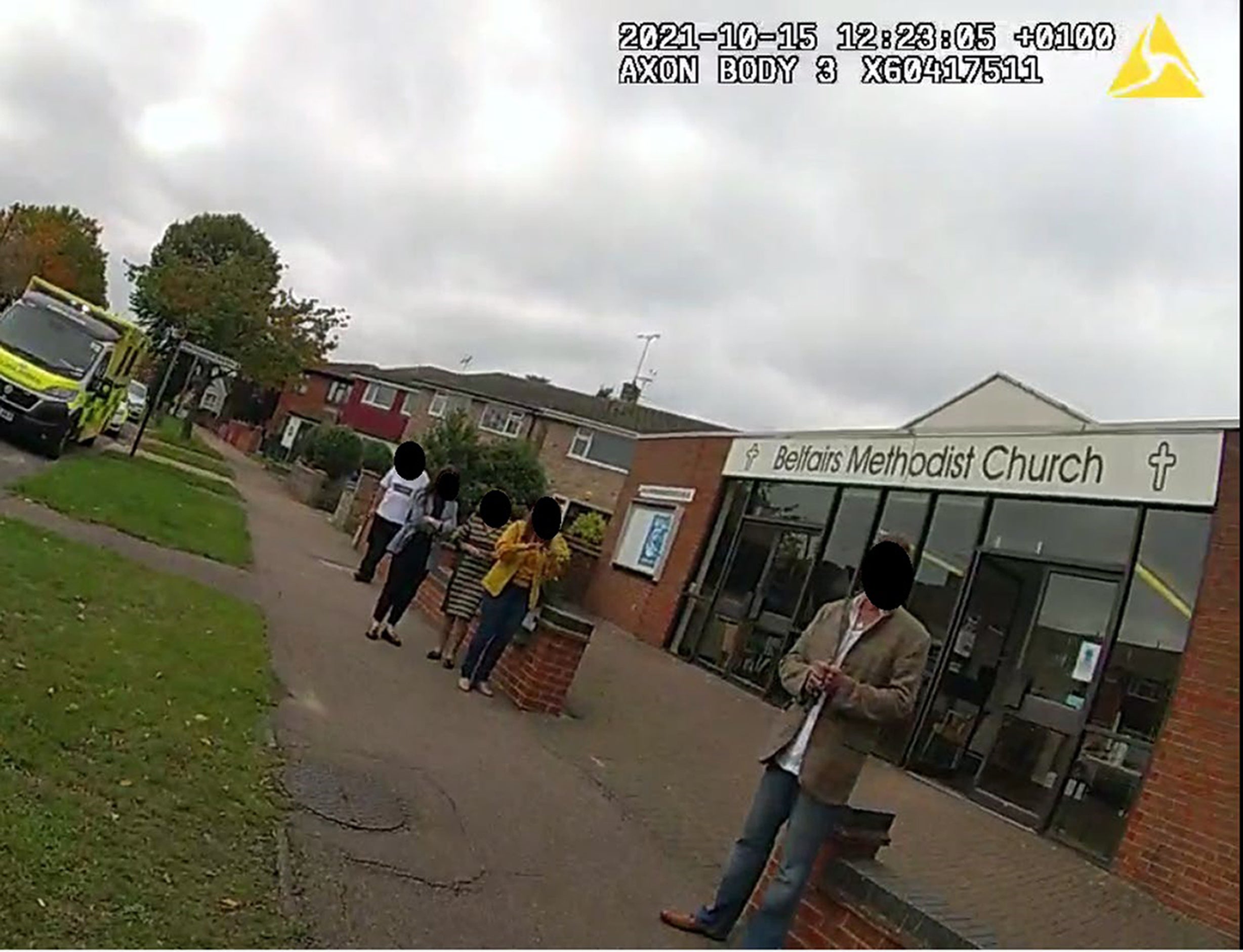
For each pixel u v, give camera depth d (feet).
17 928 11.48
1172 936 23.84
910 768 38.17
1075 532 36.11
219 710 21.31
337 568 52.42
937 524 43.34
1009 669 36.52
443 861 17.42
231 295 126.82
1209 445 31.83
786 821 16.76
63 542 33.60
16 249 188.55
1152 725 30.45
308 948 13.30
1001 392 61.31
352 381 197.98
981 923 14.26
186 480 75.56
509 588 30.55
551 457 154.92
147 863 13.99
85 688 19.71
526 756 25.66
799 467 54.44
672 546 63.57
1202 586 30.17
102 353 65.72
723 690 48.75
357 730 23.41
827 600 48.88
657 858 20.85
